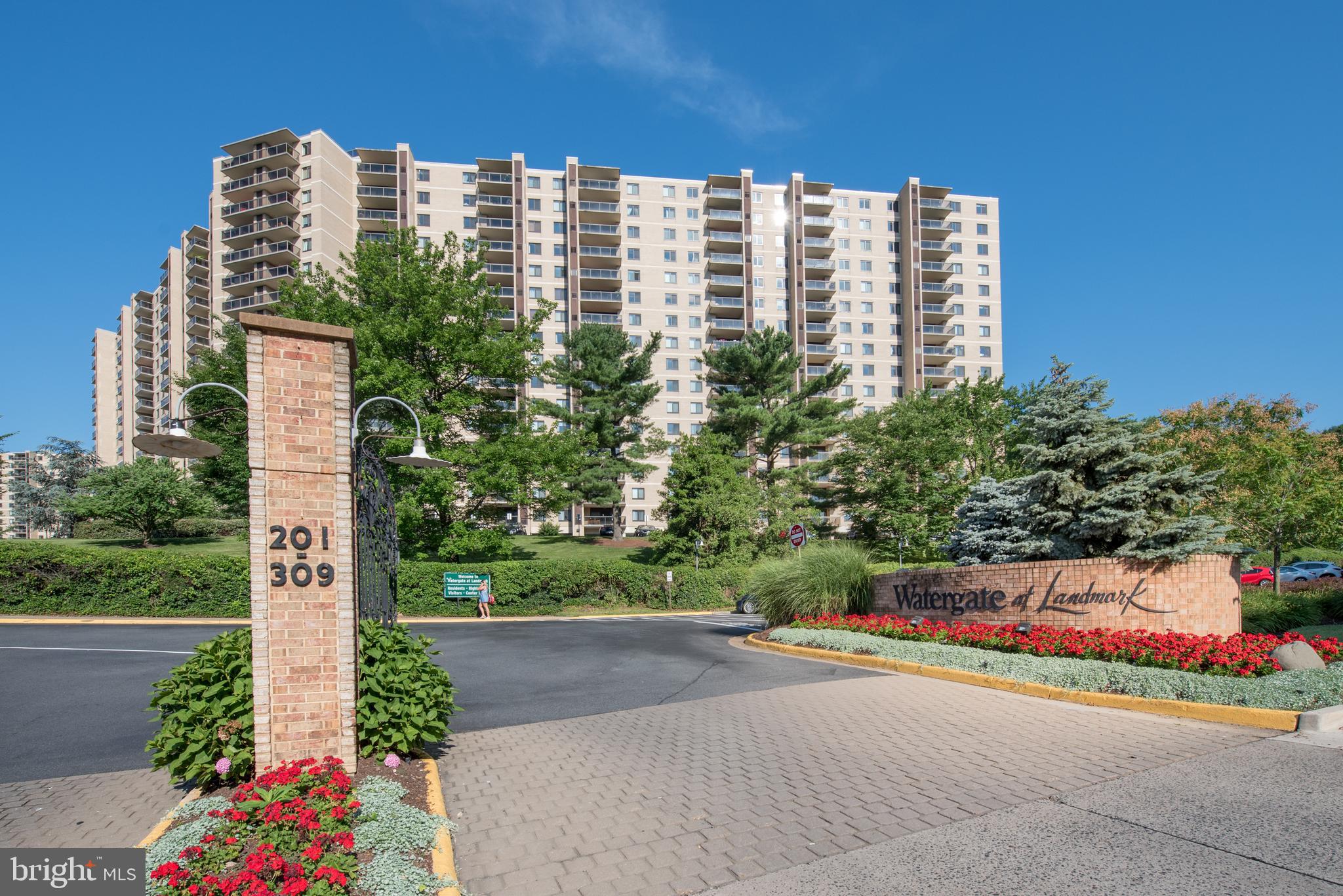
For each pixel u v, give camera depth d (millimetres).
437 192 66812
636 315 68688
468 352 27109
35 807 5465
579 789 5688
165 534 44125
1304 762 5816
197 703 5293
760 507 35469
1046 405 13586
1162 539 11688
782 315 71375
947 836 4609
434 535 28172
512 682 10672
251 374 5469
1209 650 8797
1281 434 20297
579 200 68375
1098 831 4590
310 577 5520
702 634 17812
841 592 15445
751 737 7207
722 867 4273
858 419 37875
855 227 74188
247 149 63875
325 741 5477
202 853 3863
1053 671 9039
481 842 4672
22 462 67812
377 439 24438
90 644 14484
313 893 3537
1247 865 4047
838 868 4219
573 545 49094
